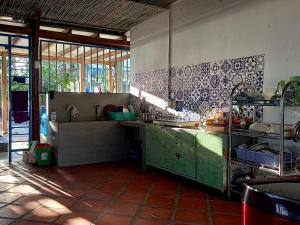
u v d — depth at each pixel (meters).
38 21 5.41
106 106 6.08
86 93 5.92
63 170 4.94
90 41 6.21
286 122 3.38
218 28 4.21
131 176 4.58
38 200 3.46
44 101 6.13
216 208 3.25
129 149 5.71
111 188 3.96
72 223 2.83
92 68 7.05
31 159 5.35
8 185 4.05
